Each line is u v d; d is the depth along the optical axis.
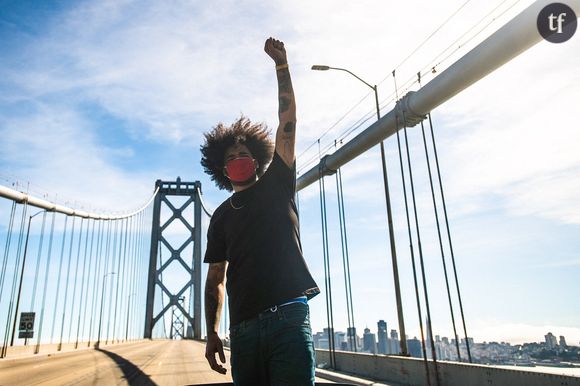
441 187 10.38
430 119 11.79
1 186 34.75
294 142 2.00
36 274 39.34
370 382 10.13
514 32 8.89
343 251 15.41
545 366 5.99
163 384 12.34
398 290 11.27
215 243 2.06
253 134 2.27
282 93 2.03
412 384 9.01
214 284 2.10
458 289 9.02
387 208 12.27
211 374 15.03
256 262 1.72
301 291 1.69
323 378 11.26
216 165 2.28
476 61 9.85
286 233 1.80
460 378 7.31
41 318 37.16
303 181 19.00
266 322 1.63
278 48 2.08
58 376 14.98
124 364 20.72
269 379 1.67
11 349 27.53
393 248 11.78
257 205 1.83
